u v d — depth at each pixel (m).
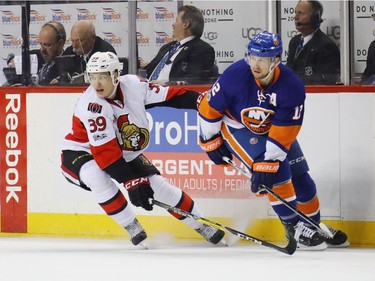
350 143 13.13
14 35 14.79
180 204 12.78
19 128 14.64
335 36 13.47
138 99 12.41
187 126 13.91
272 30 13.69
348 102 13.10
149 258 11.83
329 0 13.42
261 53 11.17
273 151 11.62
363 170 13.12
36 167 14.59
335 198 13.25
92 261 11.59
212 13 13.97
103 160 12.05
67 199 14.48
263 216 13.63
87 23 14.44
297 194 12.80
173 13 14.09
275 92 11.53
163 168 14.09
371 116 13.03
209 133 12.25
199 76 14.12
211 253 12.38
